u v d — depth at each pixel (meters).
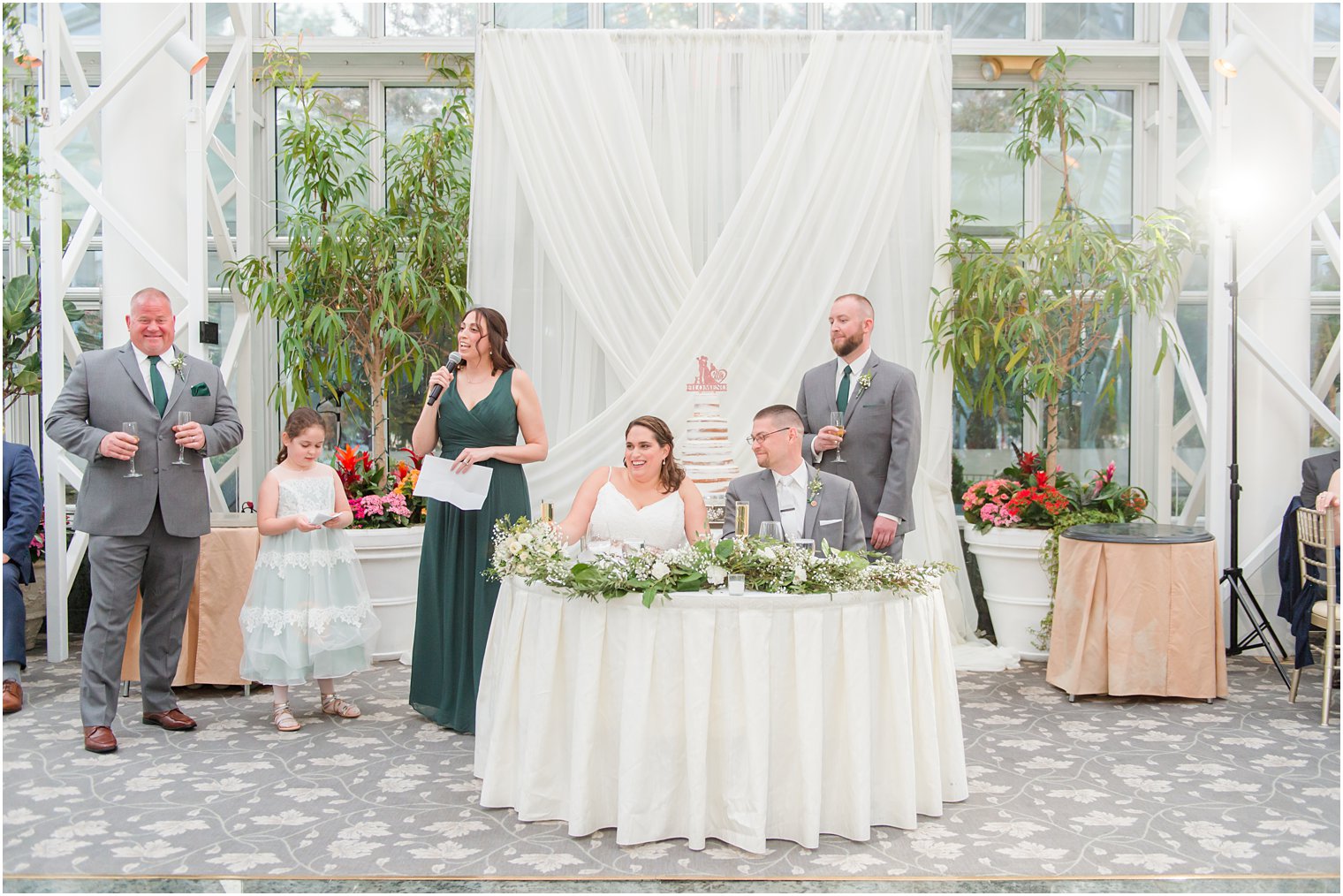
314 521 4.13
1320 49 6.23
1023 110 5.88
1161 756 3.79
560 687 3.10
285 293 5.37
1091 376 6.31
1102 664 4.54
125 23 5.32
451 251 5.63
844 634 3.00
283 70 5.80
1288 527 5.07
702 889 2.69
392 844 2.96
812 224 5.51
